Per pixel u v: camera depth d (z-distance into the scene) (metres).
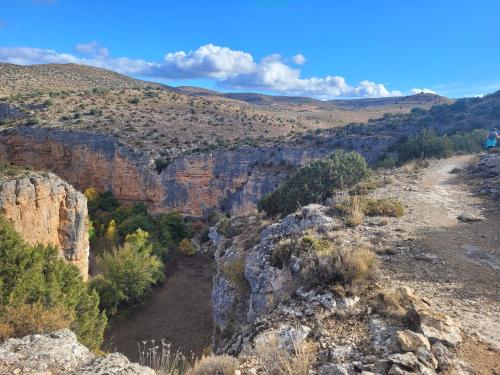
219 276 22.00
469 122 72.81
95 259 45.44
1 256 15.05
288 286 11.11
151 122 81.31
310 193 29.52
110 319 33.38
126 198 68.19
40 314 11.58
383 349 6.80
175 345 29.39
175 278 44.47
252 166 67.50
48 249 19.17
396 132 71.12
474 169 29.33
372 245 13.03
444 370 6.13
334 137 70.06
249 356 7.27
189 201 67.50
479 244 13.34
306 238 12.99
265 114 109.44
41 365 6.36
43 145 70.19
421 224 15.77
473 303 8.90
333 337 7.52
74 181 70.88
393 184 25.39
